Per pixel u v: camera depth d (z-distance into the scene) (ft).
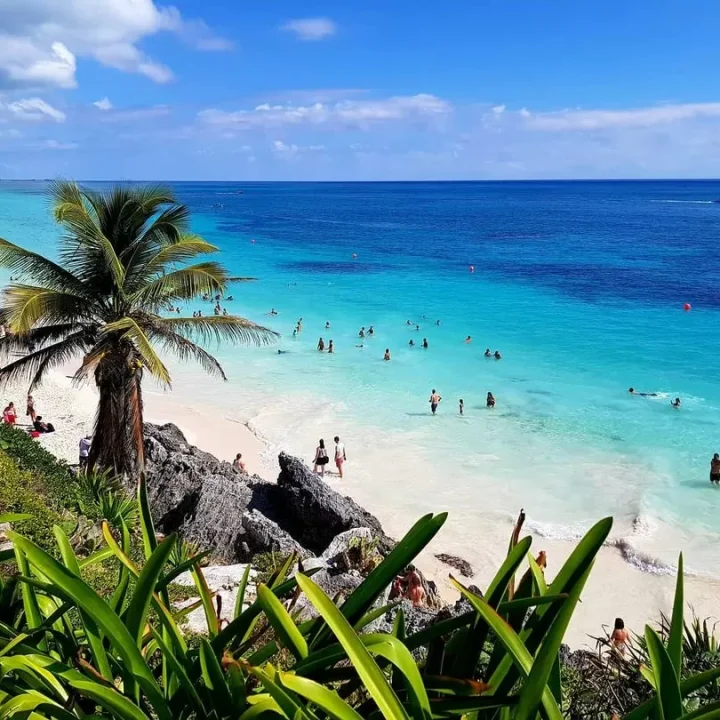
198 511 56.95
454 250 349.20
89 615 7.68
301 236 415.64
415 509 82.58
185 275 58.90
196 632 27.91
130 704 6.97
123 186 58.65
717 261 305.73
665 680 6.56
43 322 60.23
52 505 39.42
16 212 489.67
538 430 108.17
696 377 135.85
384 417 114.21
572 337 169.78
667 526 77.25
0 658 7.41
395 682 7.82
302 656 7.14
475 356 152.66
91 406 109.81
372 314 195.42
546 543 74.13
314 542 64.44
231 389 129.18
